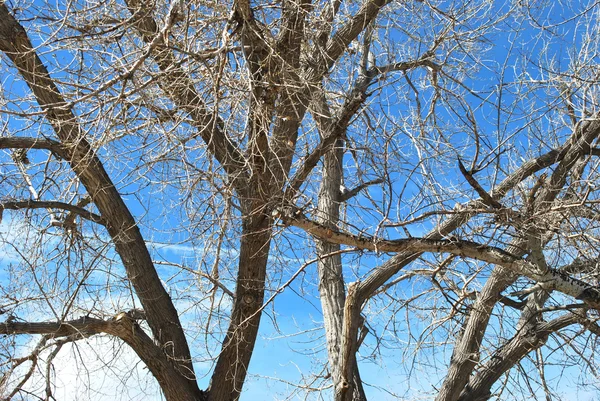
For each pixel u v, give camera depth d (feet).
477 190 21.15
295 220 22.67
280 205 24.61
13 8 27.43
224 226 25.52
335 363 33.65
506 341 31.07
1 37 27.96
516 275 27.86
